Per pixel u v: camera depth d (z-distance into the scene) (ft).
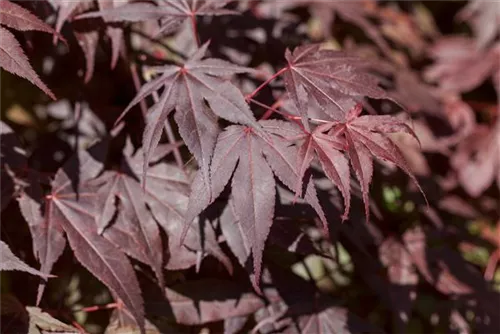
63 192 1.77
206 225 1.72
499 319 2.06
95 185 1.78
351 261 2.12
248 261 1.71
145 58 1.96
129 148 1.82
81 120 2.14
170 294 1.81
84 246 1.72
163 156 1.79
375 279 2.04
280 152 1.62
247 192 1.61
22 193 1.75
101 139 1.83
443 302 2.15
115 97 2.13
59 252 1.72
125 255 1.73
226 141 1.63
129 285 1.71
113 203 1.75
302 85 1.68
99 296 2.06
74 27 1.83
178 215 1.74
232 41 2.11
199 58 1.74
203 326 1.88
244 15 2.15
